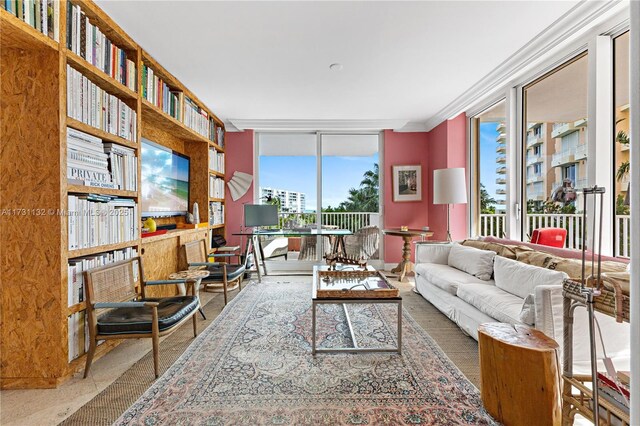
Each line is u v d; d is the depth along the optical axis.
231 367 2.20
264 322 3.04
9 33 1.76
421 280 3.90
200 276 2.98
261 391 1.92
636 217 0.77
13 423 1.66
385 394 1.89
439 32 2.70
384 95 4.21
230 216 5.54
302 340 2.63
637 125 0.77
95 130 2.27
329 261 3.29
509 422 1.61
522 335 1.70
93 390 1.94
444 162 5.02
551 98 3.21
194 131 4.09
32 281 1.96
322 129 5.56
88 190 2.20
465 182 4.70
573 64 2.95
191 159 4.57
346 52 3.04
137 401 1.83
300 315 3.24
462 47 2.96
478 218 4.78
